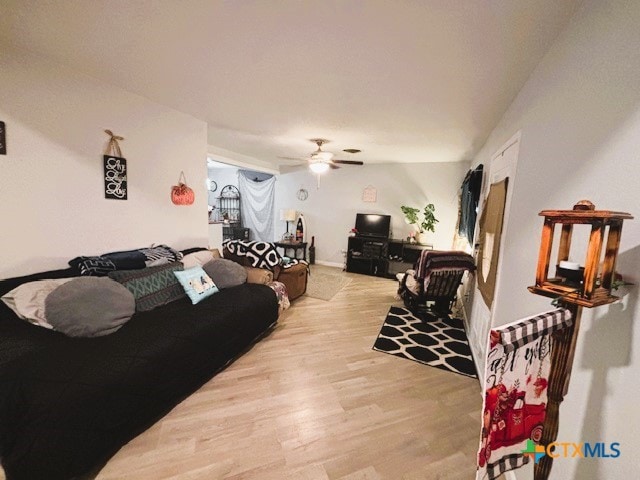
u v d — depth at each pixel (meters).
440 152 4.47
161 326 1.89
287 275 3.71
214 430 1.67
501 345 0.69
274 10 1.31
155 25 1.47
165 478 1.38
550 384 0.85
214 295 2.54
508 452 0.80
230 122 3.21
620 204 0.86
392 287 4.93
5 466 1.18
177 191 2.93
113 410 1.43
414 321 3.45
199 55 1.77
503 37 1.43
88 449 1.33
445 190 5.44
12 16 1.42
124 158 2.41
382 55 1.68
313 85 2.15
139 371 1.54
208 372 2.09
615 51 0.92
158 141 2.70
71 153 2.05
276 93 2.33
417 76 1.92
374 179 5.98
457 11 1.26
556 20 1.27
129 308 1.92
